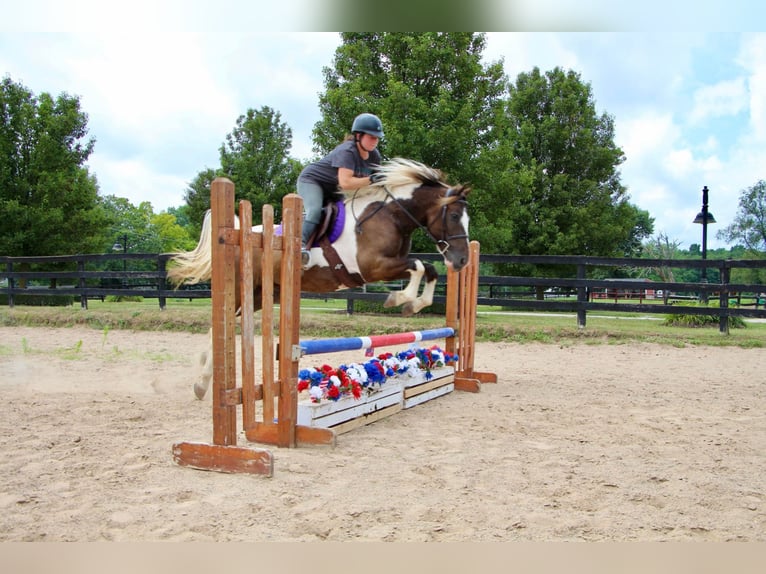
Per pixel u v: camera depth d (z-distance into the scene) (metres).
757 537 2.55
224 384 3.47
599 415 5.06
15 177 18.69
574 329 10.48
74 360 8.02
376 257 4.82
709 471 3.46
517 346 9.86
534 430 4.51
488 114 14.66
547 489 3.12
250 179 21.09
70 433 4.18
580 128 22.81
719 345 9.80
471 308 6.58
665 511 2.83
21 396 5.54
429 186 4.96
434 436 4.33
